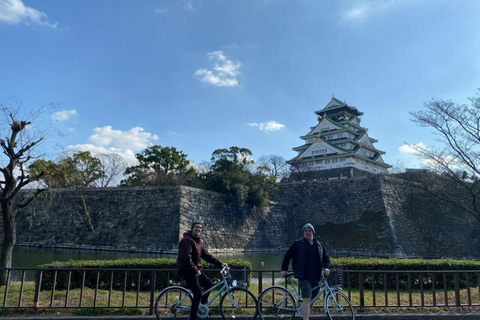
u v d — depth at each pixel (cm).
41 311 698
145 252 2494
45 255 2248
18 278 1357
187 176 3638
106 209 2894
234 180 3152
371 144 5900
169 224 2570
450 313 737
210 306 696
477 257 2634
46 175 1116
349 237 3083
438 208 2947
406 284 1087
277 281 1277
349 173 5075
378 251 2811
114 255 2298
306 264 610
